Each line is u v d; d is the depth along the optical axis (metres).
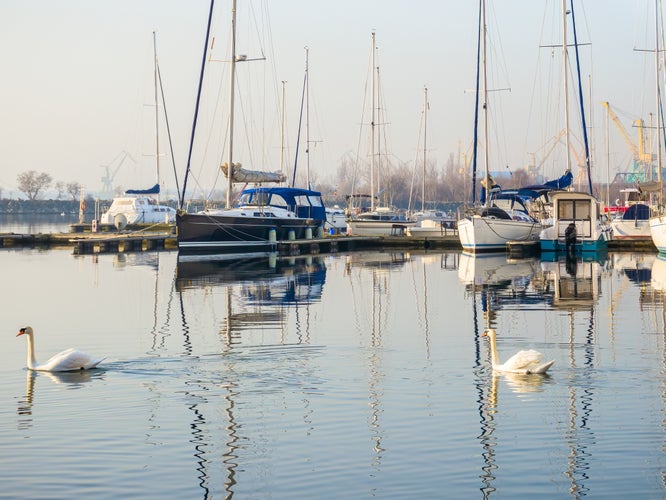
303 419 16.58
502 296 35.09
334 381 19.39
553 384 18.88
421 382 19.25
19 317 29.98
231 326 27.39
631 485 13.20
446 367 20.78
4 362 21.89
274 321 28.39
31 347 20.83
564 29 67.94
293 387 18.91
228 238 61.09
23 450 14.98
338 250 67.75
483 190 67.62
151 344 24.23
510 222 60.78
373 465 14.16
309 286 39.47
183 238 59.12
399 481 13.48
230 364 21.25
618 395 17.86
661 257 56.41
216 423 16.38
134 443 15.30
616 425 15.90
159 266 51.31
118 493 13.13
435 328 26.75
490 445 15.00
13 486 13.40
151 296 35.75
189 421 16.50
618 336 24.91
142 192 94.06
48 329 27.27
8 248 69.44
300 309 31.38
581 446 14.87
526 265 50.97
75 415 16.91
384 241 70.62
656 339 24.33
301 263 53.62
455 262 53.97
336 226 87.62
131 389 18.80
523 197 72.12
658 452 14.52
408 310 30.97
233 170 61.66
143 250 67.44
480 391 18.38
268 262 54.50
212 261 55.25
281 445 15.15
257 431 15.91
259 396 18.19
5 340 25.47
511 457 14.42
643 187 63.84
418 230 79.81
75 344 24.52
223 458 14.54
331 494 13.01
